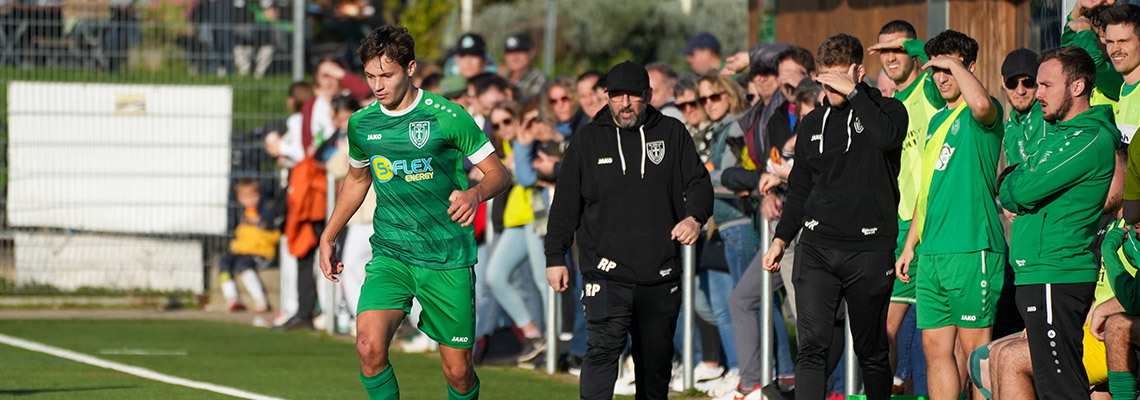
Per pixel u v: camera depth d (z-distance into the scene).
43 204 43.47
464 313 19.02
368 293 18.62
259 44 43.84
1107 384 18.67
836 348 20.62
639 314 19.53
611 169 19.36
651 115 19.52
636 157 19.30
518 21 91.56
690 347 25.36
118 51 43.56
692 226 18.97
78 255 43.69
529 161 28.73
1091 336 18.47
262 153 43.06
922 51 20.39
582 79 27.64
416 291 18.89
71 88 43.28
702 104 25.52
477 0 99.12
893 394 22.84
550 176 27.94
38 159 43.34
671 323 19.61
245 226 42.44
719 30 89.19
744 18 89.94
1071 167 16.67
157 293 43.69
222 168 43.16
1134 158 16.66
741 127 25.05
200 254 43.53
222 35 43.62
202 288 43.69
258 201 42.69
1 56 43.44
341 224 19.47
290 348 33.75
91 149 43.38
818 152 19.16
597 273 19.50
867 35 27.52
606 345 19.55
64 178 43.41
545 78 36.91
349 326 37.06
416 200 18.69
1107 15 18.19
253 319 40.62
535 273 29.33
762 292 22.78
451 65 41.91
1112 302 17.84
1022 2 23.89
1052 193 16.88
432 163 18.58
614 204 19.34
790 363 24.41
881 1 27.00
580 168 19.70
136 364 30.23
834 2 28.64
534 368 29.44
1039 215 17.11
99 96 43.22
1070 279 16.91
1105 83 19.80
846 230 18.91
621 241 19.28
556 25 90.38
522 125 28.72
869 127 18.33
